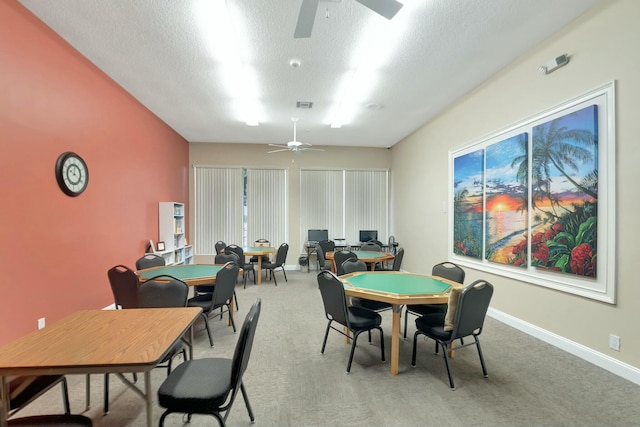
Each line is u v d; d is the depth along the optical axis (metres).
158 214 5.26
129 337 1.48
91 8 2.52
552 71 2.92
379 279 3.05
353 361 2.64
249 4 2.46
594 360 2.53
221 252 5.69
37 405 2.00
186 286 2.48
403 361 2.65
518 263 3.33
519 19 2.66
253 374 2.42
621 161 2.34
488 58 3.32
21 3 2.47
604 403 2.02
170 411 1.41
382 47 3.08
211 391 1.43
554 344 2.91
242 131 6.20
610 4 2.39
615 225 2.37
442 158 5.01
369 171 7.66
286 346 2.95
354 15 2.58
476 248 4.09
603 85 2.44
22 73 2.50
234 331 3.34
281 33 2.85
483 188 3.94
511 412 1.94
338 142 7.18
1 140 2.32
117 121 3.94
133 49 3.13
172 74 3.67
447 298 2.39
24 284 2.52
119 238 4.01
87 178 3.31
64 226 2.98
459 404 2.02
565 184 2.78
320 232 7.33
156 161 5.19
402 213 6.85
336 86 3.99
